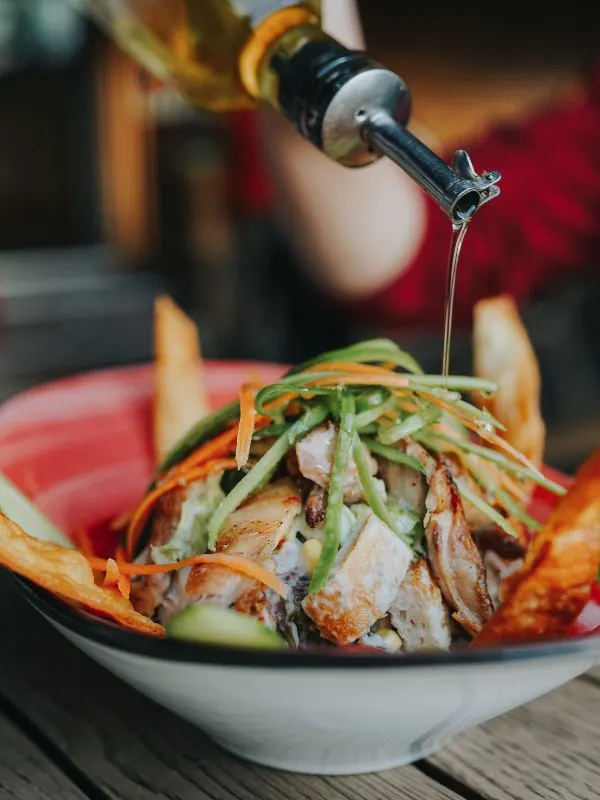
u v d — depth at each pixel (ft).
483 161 3.69
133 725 1.45
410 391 1.49
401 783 1.35
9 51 6.56
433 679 1.13
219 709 1.21
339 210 3.06
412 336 3.77
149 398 2.00
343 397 1.47
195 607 1.22
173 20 1.98
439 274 3.65
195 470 1.51
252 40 1.70
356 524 1.45
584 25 4.44
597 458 1.33
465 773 1.37
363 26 4.31
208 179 6.34
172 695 1.21
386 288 3.64
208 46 1.92
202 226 6.39
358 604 1.40
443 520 1.45
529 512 1.69
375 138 1.51
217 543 1.44
